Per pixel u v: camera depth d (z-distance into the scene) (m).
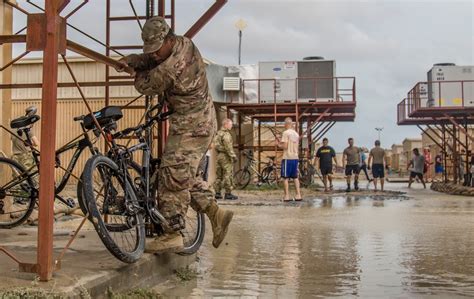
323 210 10.66
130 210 3.84
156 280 4.10
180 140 3.98
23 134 5.82
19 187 5.27
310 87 20.34
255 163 20.73
